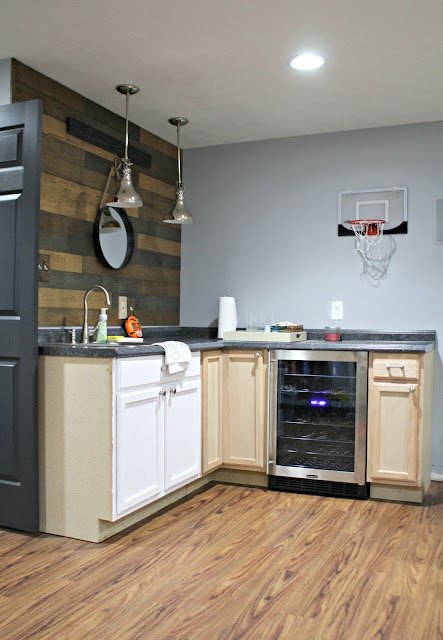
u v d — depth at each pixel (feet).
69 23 7.75
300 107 10.81
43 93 9.34
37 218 8.24
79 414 8.25
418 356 9.93
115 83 9.69
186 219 11.41
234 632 5.89
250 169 12.98
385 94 10.16
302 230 12.55
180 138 12.73
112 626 5.97
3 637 5.74
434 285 11.58
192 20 7.66
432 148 11.60
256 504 10.03
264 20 7.66
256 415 10.96
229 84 9.75
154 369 8.99
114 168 10.95
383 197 11.91
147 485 8.84
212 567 7.40
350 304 12.17
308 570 7.34
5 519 8.66
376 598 6.63
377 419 10.18
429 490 10.94
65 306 9.86
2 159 8.44
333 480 10.47
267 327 11.57
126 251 11.41
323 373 10.60
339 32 7.97
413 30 7.90
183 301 13.56
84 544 8.13
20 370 8.43
